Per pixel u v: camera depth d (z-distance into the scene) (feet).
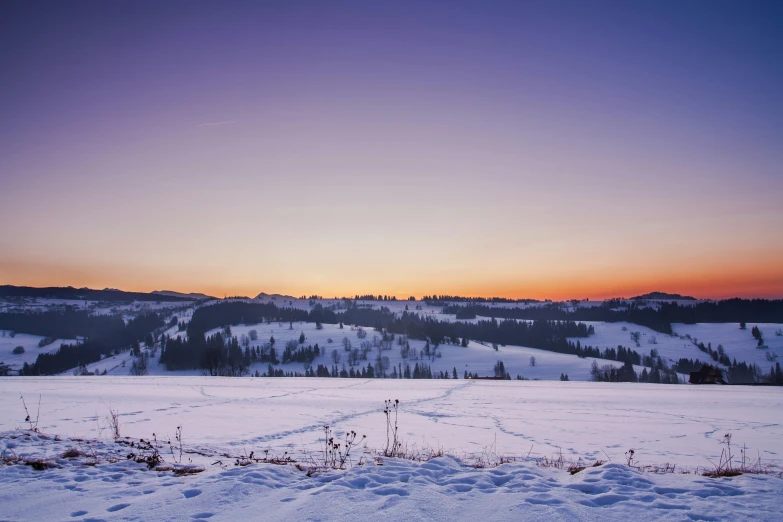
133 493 21.95
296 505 19.42
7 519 18.78
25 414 70.59
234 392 116.78
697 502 19.89
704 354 553.64
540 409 87.56
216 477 23.50
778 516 18.28
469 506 19.26
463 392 124.06
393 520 17.80
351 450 43.37
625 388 141.79
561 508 18.89
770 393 124.26
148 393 110.42
